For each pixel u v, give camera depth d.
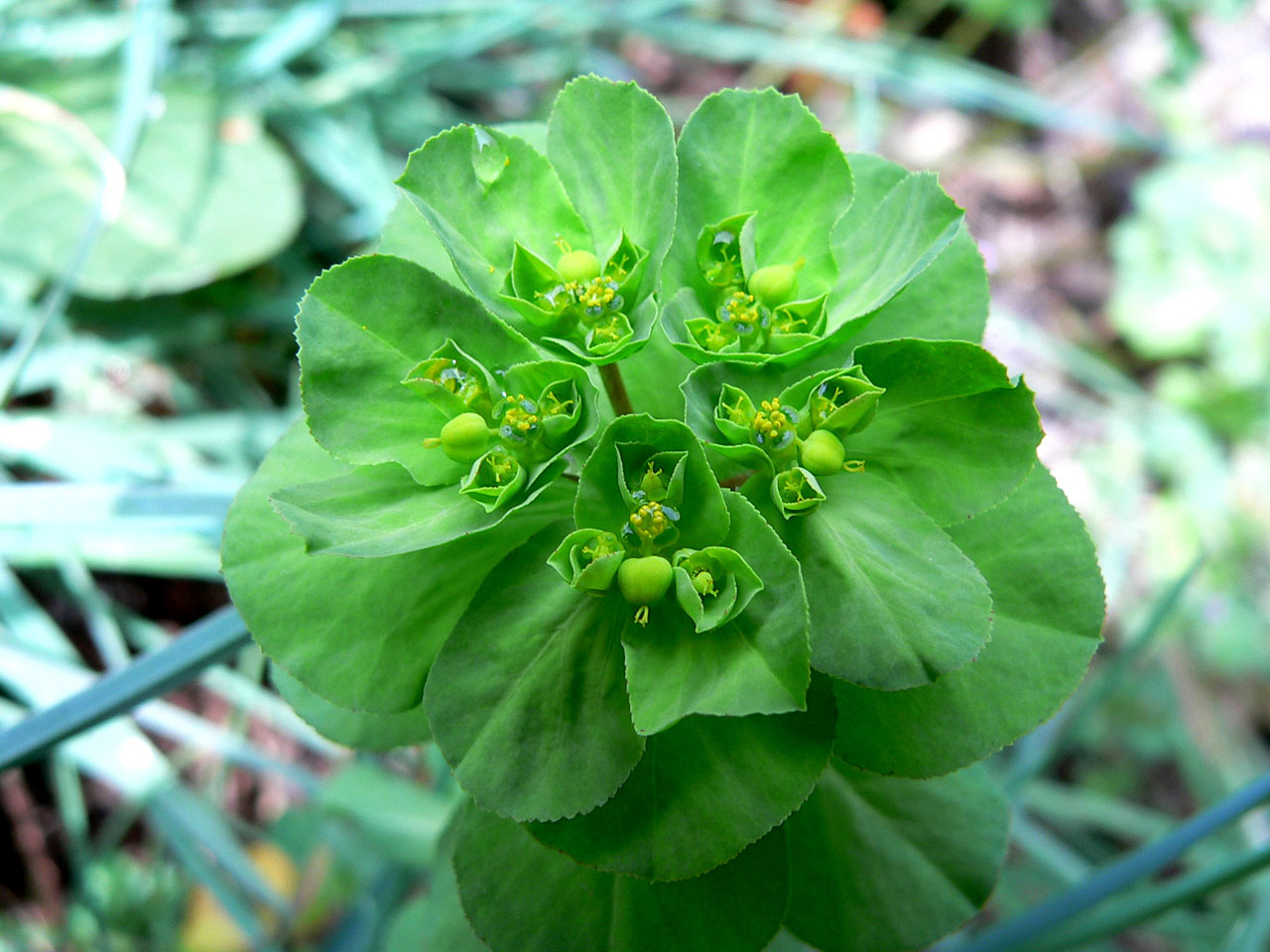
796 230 0.07
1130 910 0.10
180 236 0.15
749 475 0.07
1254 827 0.16
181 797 0.13
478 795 0.06
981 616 0.06
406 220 0.07
